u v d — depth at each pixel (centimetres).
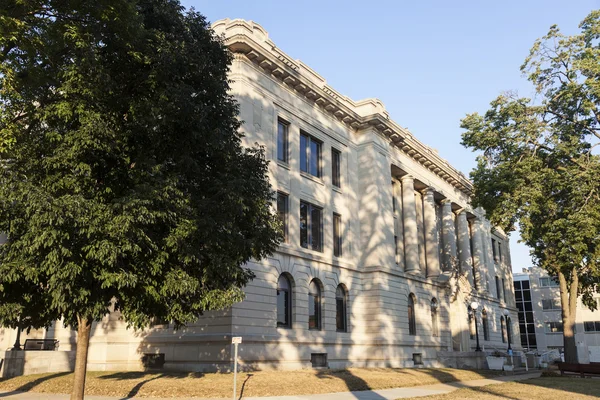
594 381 2686
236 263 1568
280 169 2892
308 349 2805
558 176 2948
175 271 1411
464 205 5288
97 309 1316
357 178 3584
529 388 2222
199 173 1591
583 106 2894
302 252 2917
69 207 1184
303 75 3167
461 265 5109
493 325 5497
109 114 1393
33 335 2847
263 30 2928
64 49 1424
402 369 3008
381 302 3328
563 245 2983
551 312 8375
